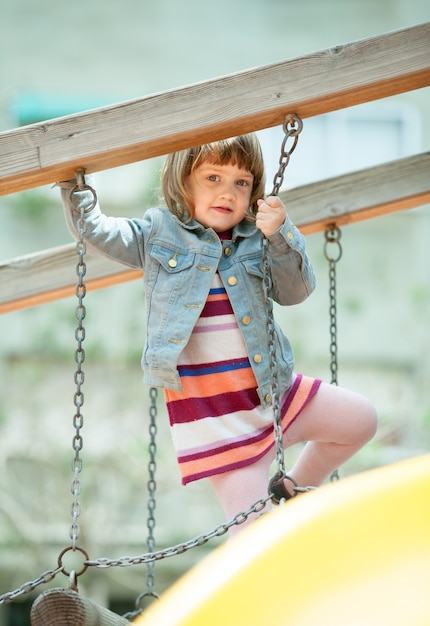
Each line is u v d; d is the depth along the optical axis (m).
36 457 9.69
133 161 3.19
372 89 3.09
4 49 11.98
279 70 3.08
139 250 3.22
